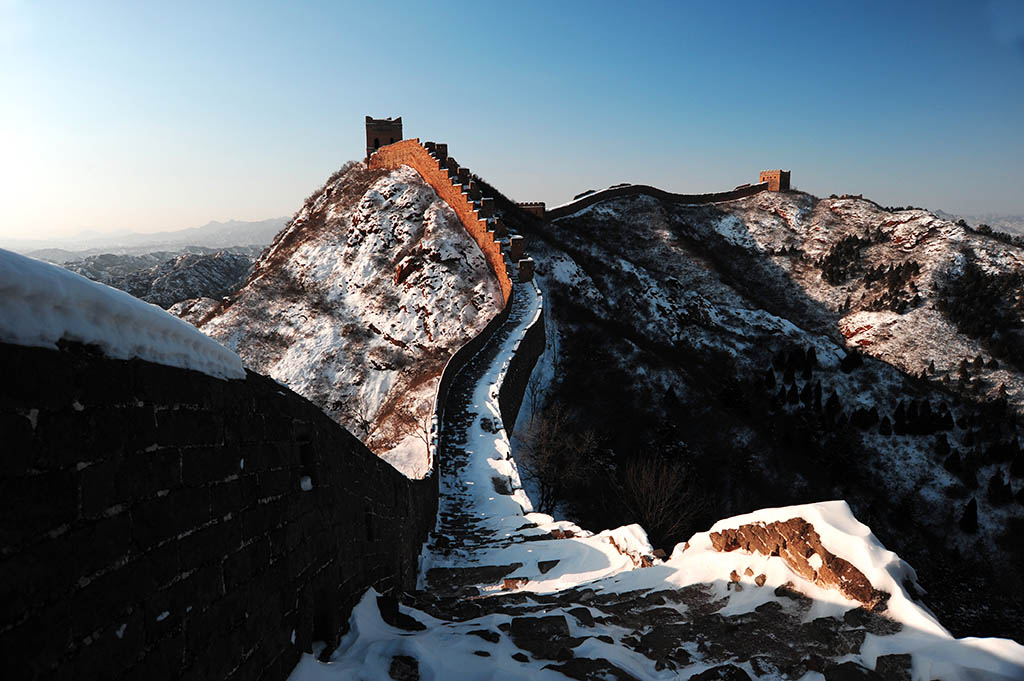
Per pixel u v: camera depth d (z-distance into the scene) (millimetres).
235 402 3494
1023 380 45906
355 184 60406
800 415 38625
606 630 5312
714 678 4047
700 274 63750
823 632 4449
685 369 40469
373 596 5801
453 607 6516
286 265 52938
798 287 67188
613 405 34469
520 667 4223
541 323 37812
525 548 11312
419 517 11875
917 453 37000
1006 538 31234
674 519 25203
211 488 3084
